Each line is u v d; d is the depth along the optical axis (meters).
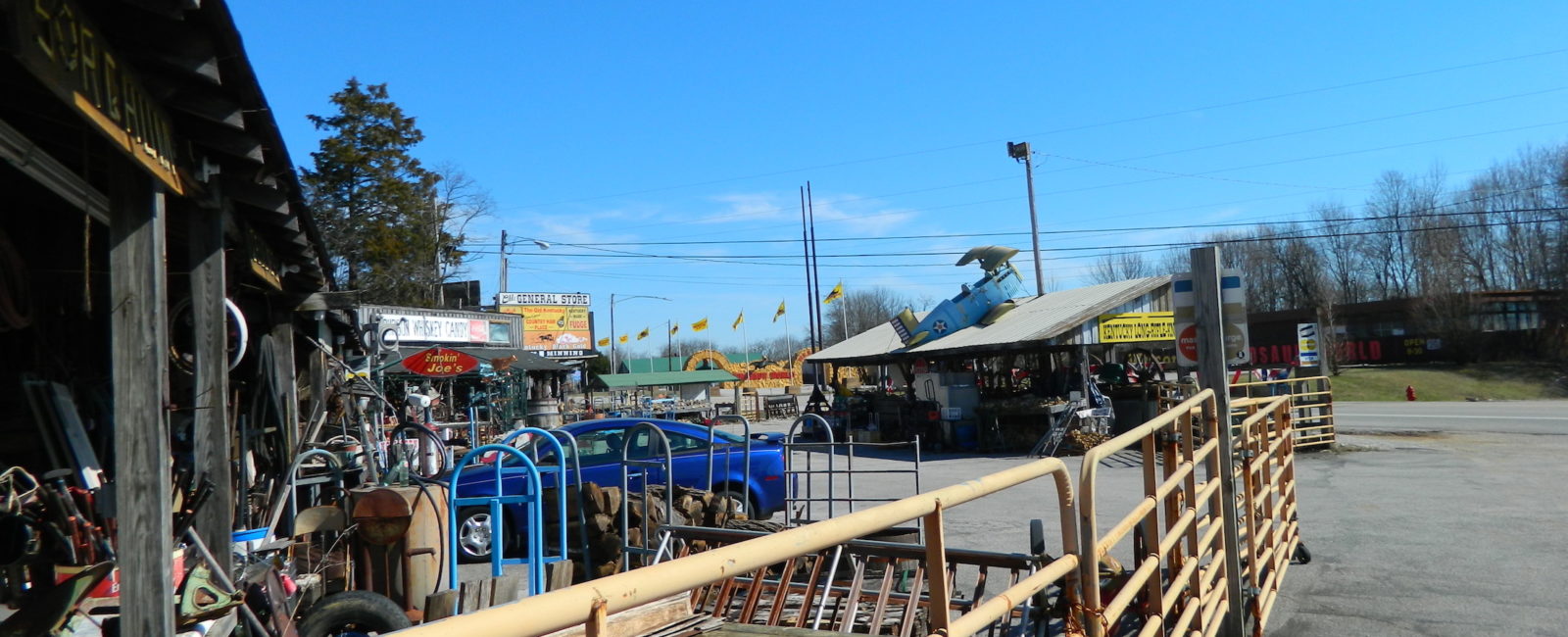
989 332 25.64
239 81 4.29
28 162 4.77
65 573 4.57
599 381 53.72
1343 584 8.09
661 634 4.06
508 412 23.36
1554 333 47.47
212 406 5.27
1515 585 7.77
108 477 6.93
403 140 35.38
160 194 4.28
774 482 11.66
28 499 4.86
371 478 7.40
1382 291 61.38
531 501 6.43
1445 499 12.39
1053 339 22.08
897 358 28.23
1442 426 24.67
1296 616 7.18
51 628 3.94
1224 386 5.89
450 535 6.44
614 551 8.30
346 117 34.41
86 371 7.37
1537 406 30.77
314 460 8.66
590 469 10.94
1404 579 8.14
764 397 45.72
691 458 11.39
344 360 13.62
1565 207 46.62
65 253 7.29
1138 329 23.31
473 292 46.41
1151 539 4.22
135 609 3.94
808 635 4.07
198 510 5.04
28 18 2.99
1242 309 5.95
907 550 5.36
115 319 4.05
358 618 5.21
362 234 33.91
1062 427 20.97
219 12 3.79
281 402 9.20
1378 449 19.30
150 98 4.11
